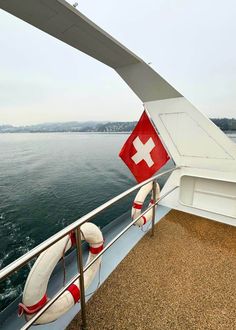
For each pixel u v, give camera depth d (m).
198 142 3.11
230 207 3.04
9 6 1.45
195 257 2.29
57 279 1.97
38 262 1.36
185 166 3.38
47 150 62.34
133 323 1.52
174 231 2.86
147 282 1.93
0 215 14.77
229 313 1.60
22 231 12.34
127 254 2.35
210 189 3.19
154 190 2.57
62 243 1.45
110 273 2.05
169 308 1.65
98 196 19.31
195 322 1.53
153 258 2.28
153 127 3.30
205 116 2.87
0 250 10.26
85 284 1.73
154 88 2.96
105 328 1.48
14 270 0.86
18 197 19.06
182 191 3.44
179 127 3.17
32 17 1.58
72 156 48.41
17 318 1.57
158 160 3.30
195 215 3.35
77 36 1.88
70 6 1.43
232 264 2.17
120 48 2.13
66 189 21.77
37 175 28.95
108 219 13.28
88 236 1.73
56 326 1.50
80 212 15.45
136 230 2.90
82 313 1.45
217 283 1.91
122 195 1.78
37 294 1.33
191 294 1.79
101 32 1.79
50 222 13.66
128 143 3.54
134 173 3.56
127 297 1.76
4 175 28.95
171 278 1.98
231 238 2.68
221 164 3.03
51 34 1.85
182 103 2.97
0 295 6.58
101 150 59.62
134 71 2.77
